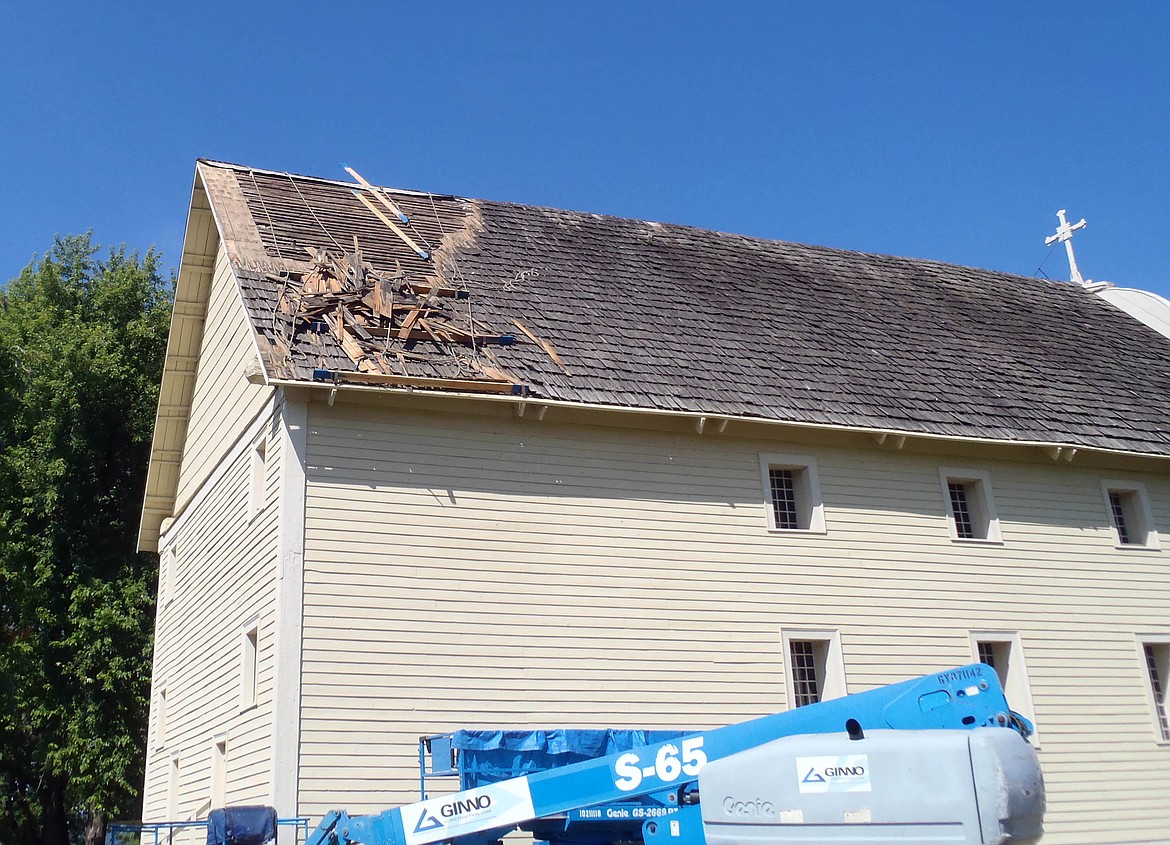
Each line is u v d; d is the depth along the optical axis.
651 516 16.97
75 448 30.97
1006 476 19.89
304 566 14.70
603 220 24.30
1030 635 18.88
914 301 24.44
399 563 15.24
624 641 16.14
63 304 35.47
